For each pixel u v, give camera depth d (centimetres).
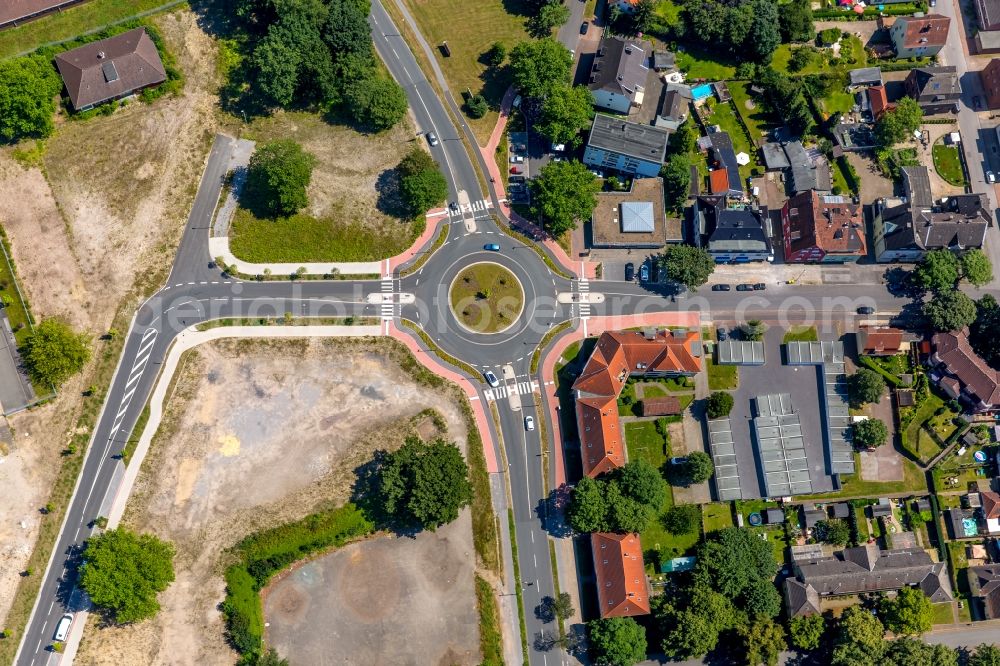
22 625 12988
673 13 15788
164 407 13875
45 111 14575
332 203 14900
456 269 14738
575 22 15875
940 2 15888
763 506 13875
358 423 13938
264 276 14512
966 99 15688
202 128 15162
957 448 14038
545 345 14438
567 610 13162
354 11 15075
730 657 13275
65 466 13575
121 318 14200
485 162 15262
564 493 13825
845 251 14425
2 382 13825
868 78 15550
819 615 13075
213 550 13288
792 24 15462
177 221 14688
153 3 15725
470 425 14038
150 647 12975
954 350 13888
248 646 12738
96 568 12275
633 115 15562
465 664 13138
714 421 14038
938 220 14325
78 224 14562
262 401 13962
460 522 13650
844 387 14300
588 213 14375
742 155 15325
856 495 13975
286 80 14600
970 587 13575
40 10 15338
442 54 15800
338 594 13350
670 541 13650
